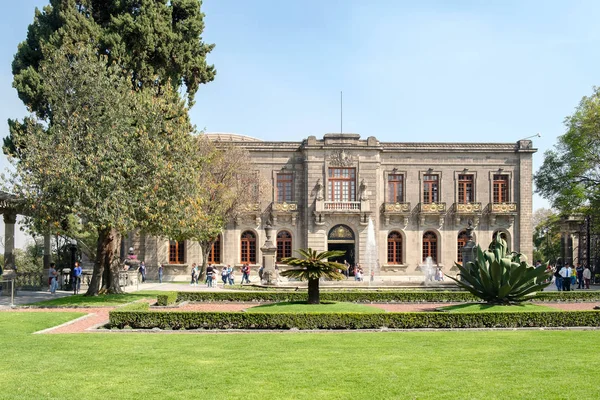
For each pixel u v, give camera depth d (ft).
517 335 52.70
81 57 90.84
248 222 165.27
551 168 153.89
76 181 79.82
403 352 42.75
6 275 103.55
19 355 41.93
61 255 139.03
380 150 166.09
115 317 59.11
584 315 60.49
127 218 82.99
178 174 86.53
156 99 93.71
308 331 56.34
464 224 168.14
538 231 260.01
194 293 88.33
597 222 147.84
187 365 37.99
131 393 31.14
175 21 122.11
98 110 88.48
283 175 167.43
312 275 71.41
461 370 36.14
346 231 164.55
